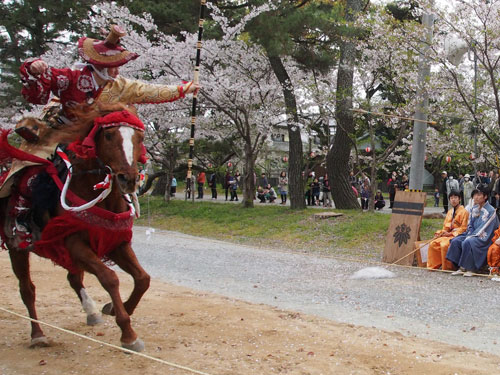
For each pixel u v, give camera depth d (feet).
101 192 15.31
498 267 29.14
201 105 63.10
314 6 56.49
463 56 39.19
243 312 20.77
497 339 17.95
